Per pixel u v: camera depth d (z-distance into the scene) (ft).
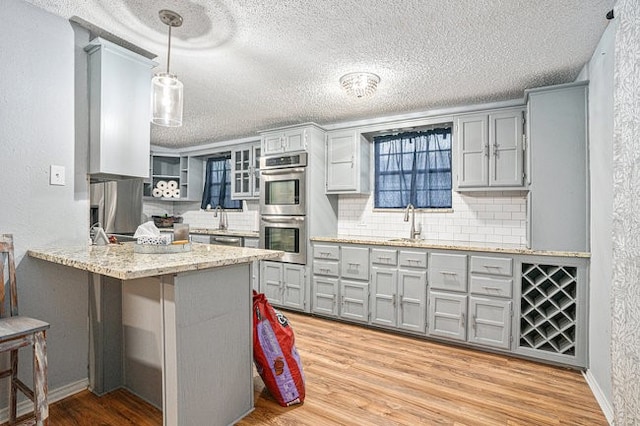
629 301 4.72
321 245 12.12
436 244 10.23
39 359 5.00
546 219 8.57
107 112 6.86
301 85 9.62
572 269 8.59
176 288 5.07
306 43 7.28
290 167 12.76
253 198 15.61
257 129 14.64
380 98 10.62
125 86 7.15
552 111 8.52
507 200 10.99
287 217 12.85
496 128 10.09
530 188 8.74
